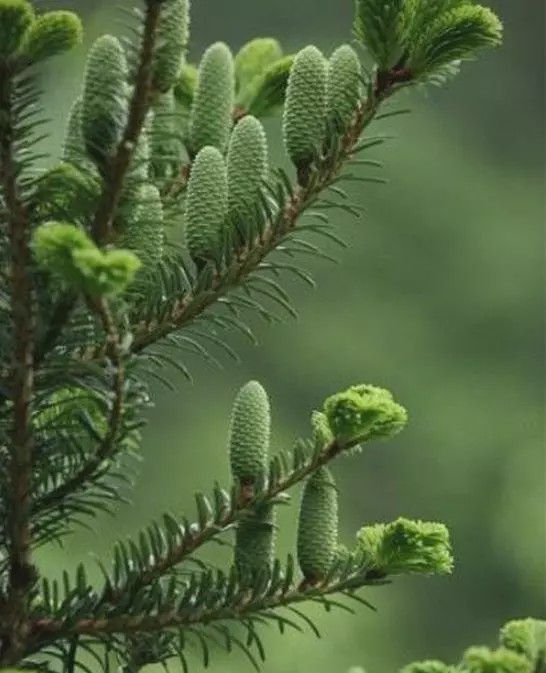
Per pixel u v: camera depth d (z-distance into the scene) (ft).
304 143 12.39
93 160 11.86
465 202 57.26
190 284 12.26
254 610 12.19
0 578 12.16
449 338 54.80
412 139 57.62
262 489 12.26
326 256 12.36
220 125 12.72
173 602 12.16
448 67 12.45
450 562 12.24
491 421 51.83
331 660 37.83
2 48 11.78
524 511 48.29
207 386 45.50
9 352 11.89
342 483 48.06
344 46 12.44
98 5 28.60
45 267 11.57
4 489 12.00
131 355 12.12
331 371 51.57
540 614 47.11
